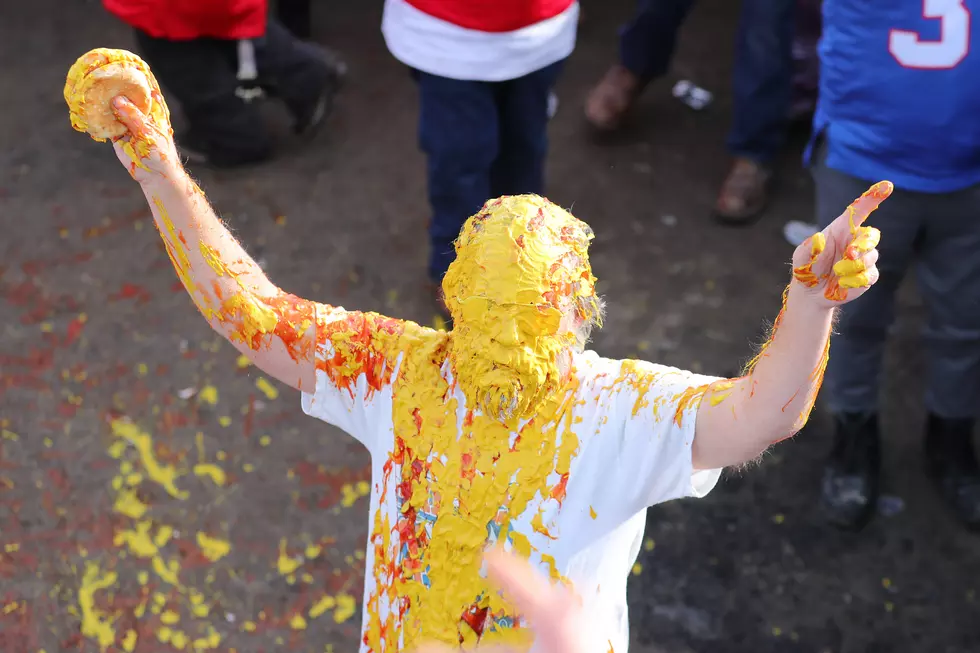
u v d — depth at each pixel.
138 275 3.82
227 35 3.94
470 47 2.96
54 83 4.90
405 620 1.42
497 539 1.35
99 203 4.17
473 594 1.37
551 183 4.28
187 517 2.95
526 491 1.34
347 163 4.44
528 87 3.19
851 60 2.48
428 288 3.73
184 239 1.43
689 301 3.72
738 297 3.74
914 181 2.50
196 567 2.81
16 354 3.47
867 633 2.65
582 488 1.33
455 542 1.37
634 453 1.31
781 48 3.82
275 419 3.26
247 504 2.99
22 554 2.83
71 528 2.91
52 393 3.33
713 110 4.74
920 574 2.80
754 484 3.05
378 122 4.71
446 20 2.94
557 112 4.72
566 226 1.34
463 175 3.23
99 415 3.26
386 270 3.86
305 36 5.16
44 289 3.74
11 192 4.22
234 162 4.35
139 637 2.63
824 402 3.31
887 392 3.35
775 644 2.63
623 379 1.34
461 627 1.38
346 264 3.88
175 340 3.54
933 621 2.68
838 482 2.95
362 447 3.18
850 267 1.09
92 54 1.32
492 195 3.59
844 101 2.54
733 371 3.43
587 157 4.45
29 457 3.12
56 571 2.79
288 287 3.77
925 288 2.78
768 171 4.12
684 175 4.35
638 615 2.70
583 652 1.36
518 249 1.30
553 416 1.34
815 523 2.94
